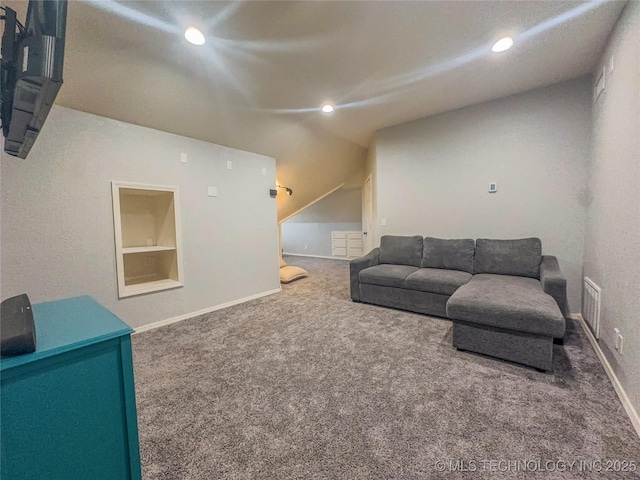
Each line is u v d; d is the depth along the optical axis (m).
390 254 3.83
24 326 0.77
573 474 1.14
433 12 1.82
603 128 2.19
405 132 3.91
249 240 3.88
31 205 2.16
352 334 2.61
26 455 0.74
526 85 2.91
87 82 2.23
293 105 3.27
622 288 1.66
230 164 3.62
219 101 2.95
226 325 2.91
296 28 1.96
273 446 1.32
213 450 1.30
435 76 2.68
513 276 2.93
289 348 2.35
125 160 2.65
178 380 1.89
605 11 1.81
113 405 0.88
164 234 3.24
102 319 1.00
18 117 1.03
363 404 1.61
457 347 2.24
